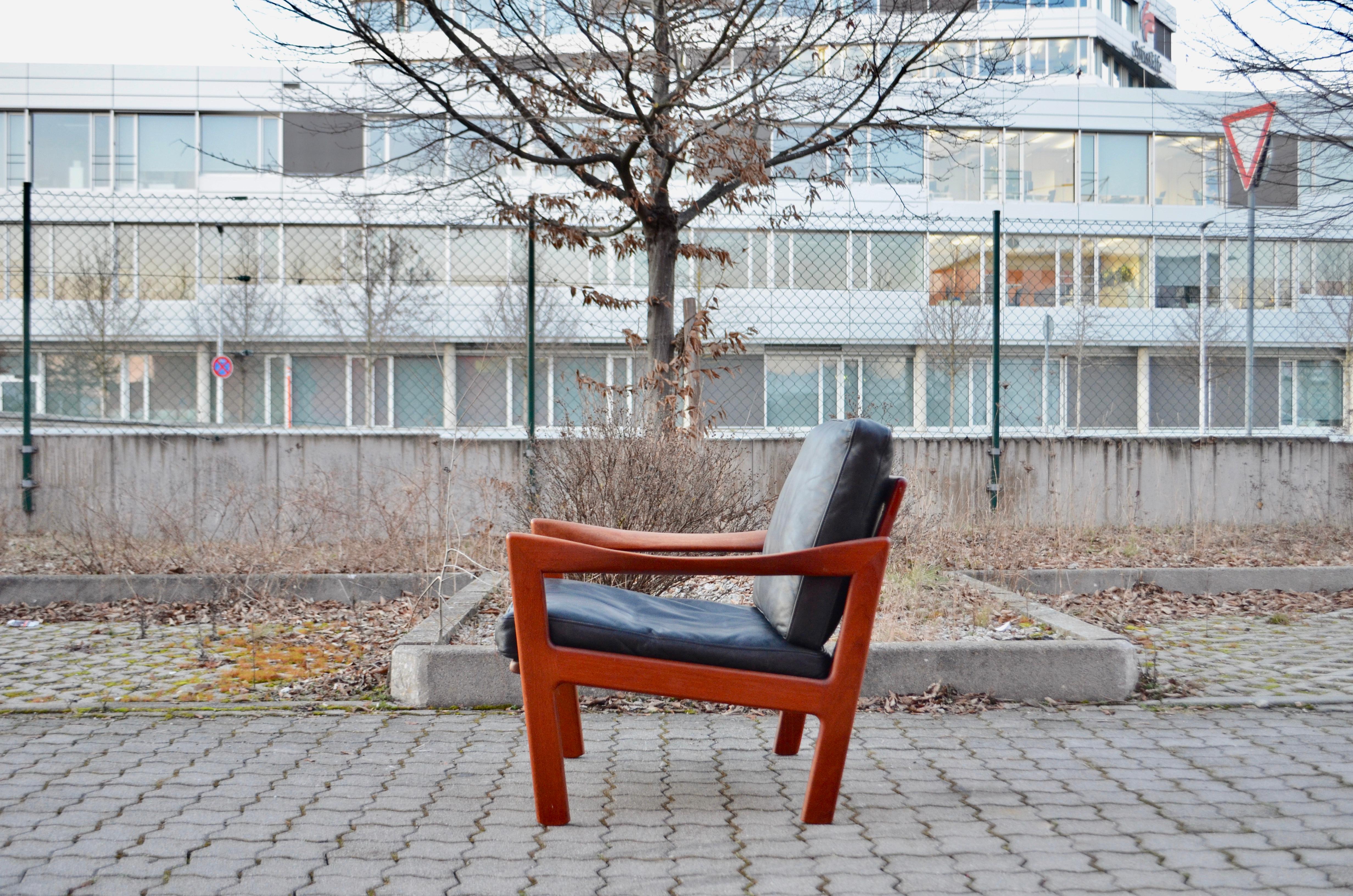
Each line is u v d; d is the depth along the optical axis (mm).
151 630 5016
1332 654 4559
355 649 4516
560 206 7715
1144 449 8406
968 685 3719
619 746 3148
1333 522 8484
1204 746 3150
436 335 23328
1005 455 8234
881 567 2432
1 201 24500
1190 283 24328
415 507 6812
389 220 22703
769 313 21297
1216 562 6902
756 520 5492
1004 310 22781
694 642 2428
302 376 24250
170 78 25969
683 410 5648
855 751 3090
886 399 16984
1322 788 2740
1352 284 23344
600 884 2072
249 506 7180
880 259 21656
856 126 7438
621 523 4672
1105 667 3742
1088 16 31859
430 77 6969
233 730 3260
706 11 6926
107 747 3051
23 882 2037
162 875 2088
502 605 4984
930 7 7328
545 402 8852
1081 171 26391
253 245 24516
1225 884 2090
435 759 2971
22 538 7320
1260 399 23484
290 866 2148
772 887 2062
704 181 7305
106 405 23875
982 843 2328
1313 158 8938
